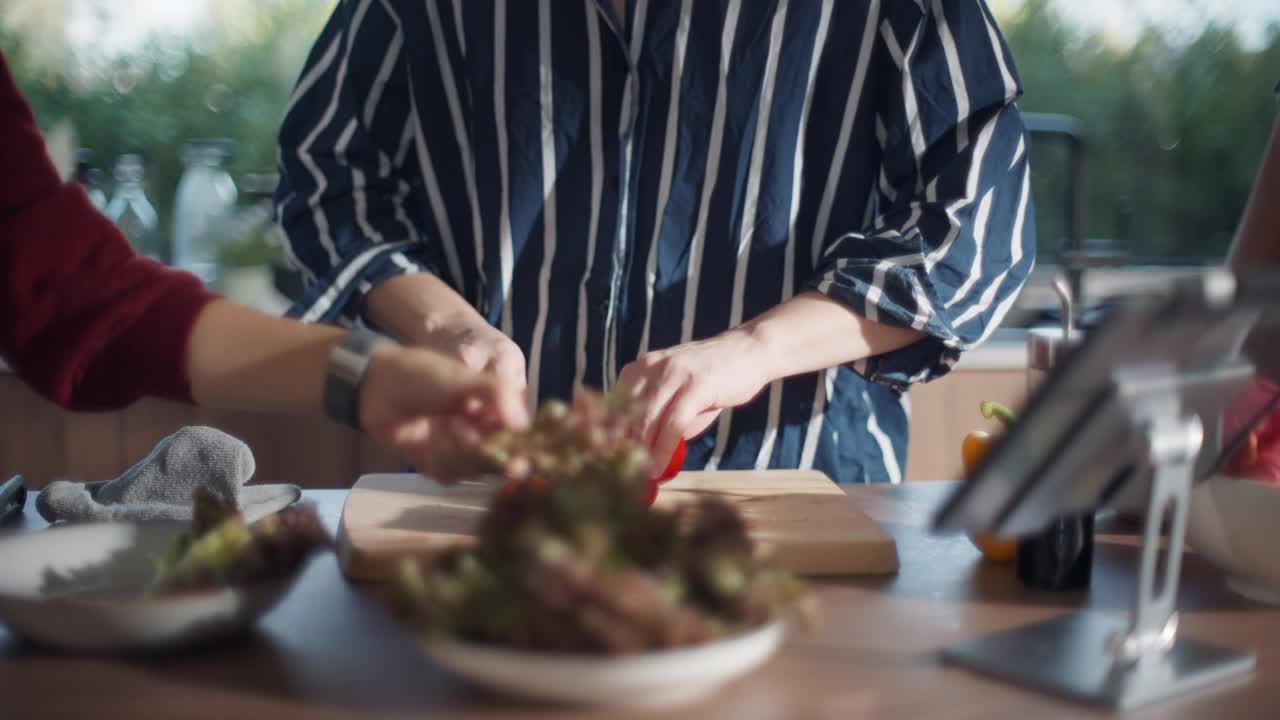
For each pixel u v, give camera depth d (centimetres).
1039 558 100
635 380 125
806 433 156
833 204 154
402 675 79
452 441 92
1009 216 148
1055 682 77
